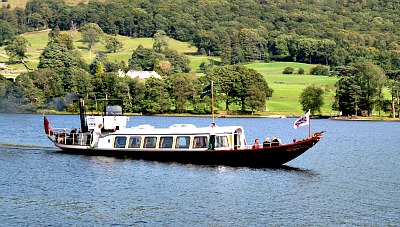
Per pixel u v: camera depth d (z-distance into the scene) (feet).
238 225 270.67
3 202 304.71
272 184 353.51
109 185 346.95
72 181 358.02
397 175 400.06
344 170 419.33
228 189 337.72
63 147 465.47
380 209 299.17
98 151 444.14
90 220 275.80
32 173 383.24
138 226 268.21
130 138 432.25
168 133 418.10
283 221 277.23
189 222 274.36
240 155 396.57
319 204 308.40
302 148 387.34
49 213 286.05
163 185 346.54
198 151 404.98
